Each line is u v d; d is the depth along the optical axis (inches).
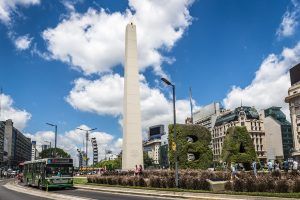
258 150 6555.1
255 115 6766.7
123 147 2279.8
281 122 6939.0
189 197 1064.2
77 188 1715.1
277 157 6619.1
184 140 2194.9
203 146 2241.6
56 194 1299.2
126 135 2237.9
